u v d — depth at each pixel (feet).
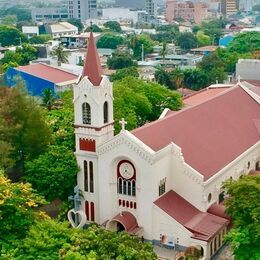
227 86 462.60
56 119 354.54
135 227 260.01
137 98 394.52
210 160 277.23
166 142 270.05
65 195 284.00
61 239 192.24
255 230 202.69
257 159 322.55
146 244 198.49
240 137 313.53
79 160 277.23
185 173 261.65
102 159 265.75
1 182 211.82
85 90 267.18
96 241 191.42
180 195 266.36
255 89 422.00
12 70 574.97
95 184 274.36
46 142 312.50
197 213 259.80
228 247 259.60
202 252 242.58
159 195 259.60
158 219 255.09
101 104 268.00
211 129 303.27
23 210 205.87
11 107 308.19
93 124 269.44
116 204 268.41
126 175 261.24
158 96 422.00
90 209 279.69
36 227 197.77
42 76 573.33
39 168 273.95
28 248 188.34
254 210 206.18
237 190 217.77
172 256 247.91
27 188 214.90
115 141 257.96
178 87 648.38
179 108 422.00
